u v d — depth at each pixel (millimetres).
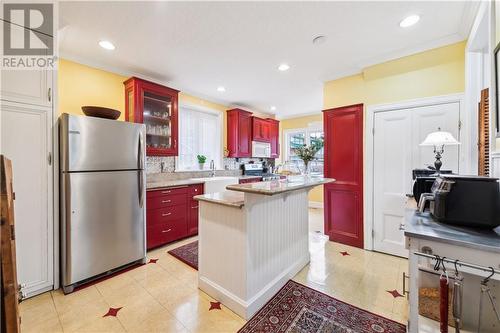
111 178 2283
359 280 2219
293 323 1625
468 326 1407
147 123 3277
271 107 5277
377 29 2148
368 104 2918
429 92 2484
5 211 829
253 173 5340
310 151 2736
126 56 2695
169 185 3090
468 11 1878
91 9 1843
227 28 2127
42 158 1946
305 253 2568
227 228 1801
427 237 1061
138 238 2512
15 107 1808
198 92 4094
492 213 1091
